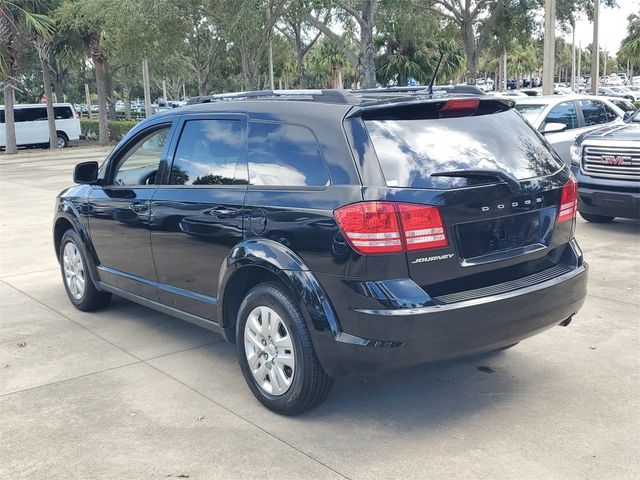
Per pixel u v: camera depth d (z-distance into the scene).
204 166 4.58
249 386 4.19
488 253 3.71
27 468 3.50
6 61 27.83
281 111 4.09
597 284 6.48
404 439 3.68
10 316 6.12
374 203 3.43
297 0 21.14
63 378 4.67
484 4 28.36
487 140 3.92
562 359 4.73
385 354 3.47
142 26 21.23
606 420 3.82
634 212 8.31
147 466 3.49
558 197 4.06
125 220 5.20
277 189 3.95
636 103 30.00
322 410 4.05
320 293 3.62
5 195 15.02
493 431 3.74
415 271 3.48
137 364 4.90
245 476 3.36
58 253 6.48
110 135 35.81
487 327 3.59
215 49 28.11
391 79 43.34
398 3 25.02
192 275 4.61
